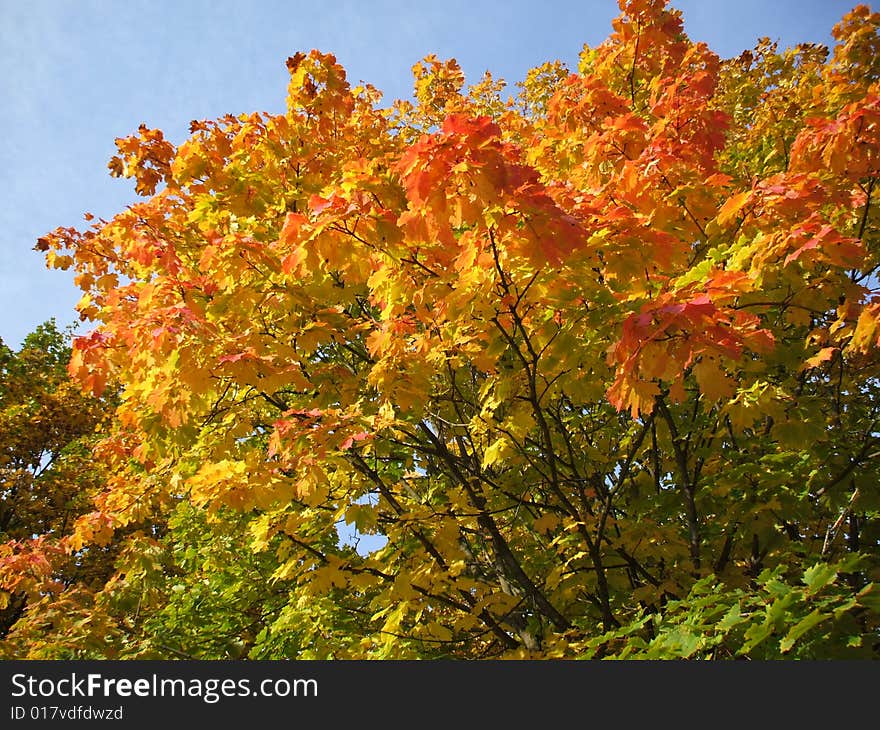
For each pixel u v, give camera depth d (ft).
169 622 23.39
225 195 16.57
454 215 9.51
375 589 20.68
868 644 11.28
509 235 10.18
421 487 19.92
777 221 12.18
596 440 18.13
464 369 17.47
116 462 25.43
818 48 25.12
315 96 18.45
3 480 43.65
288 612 18.51
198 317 13.82
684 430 16.76
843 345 14.49
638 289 11.99
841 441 15.29
